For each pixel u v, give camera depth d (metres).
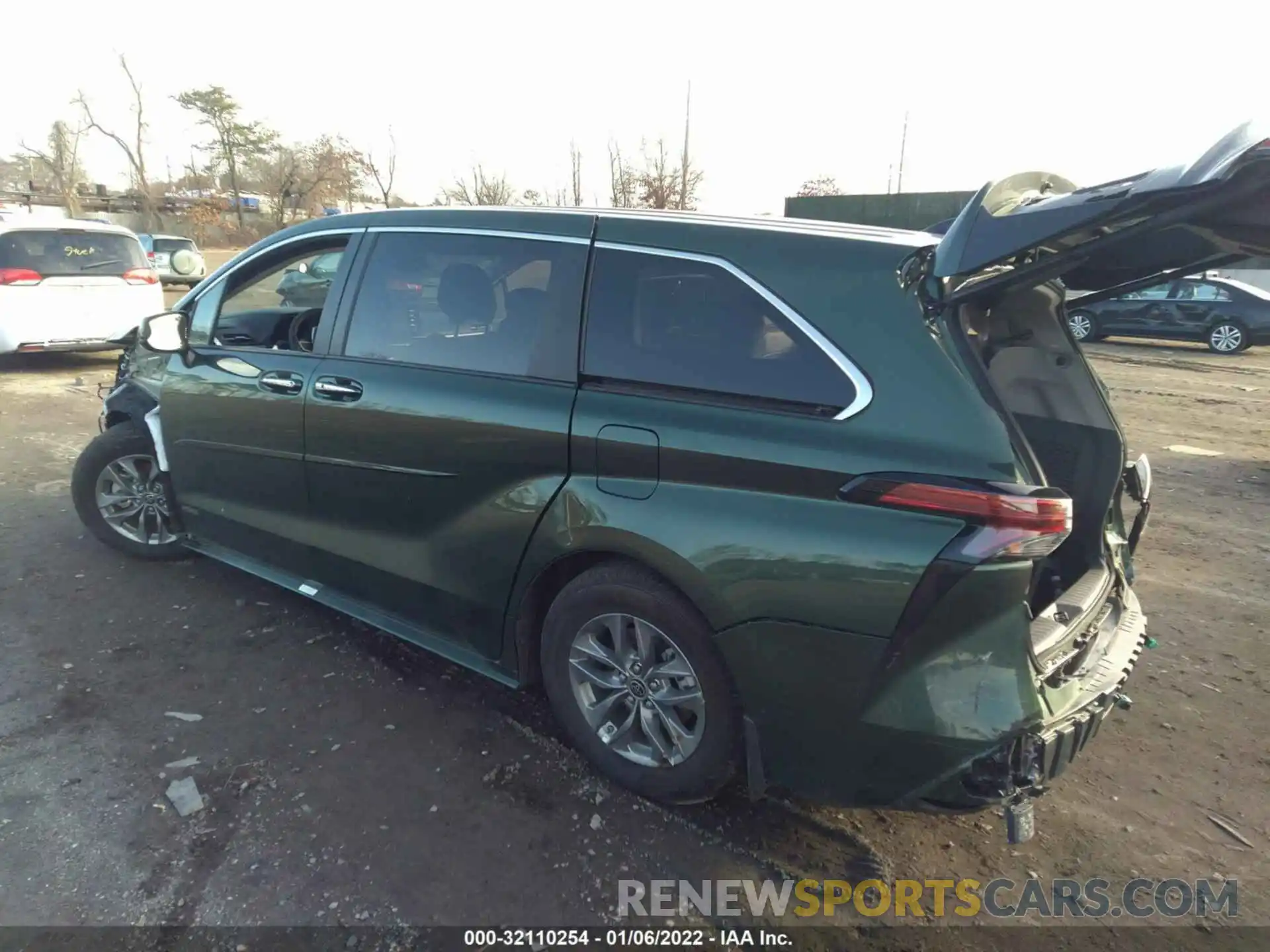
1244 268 2.46
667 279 2.61
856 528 2.16
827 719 2.26
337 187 43.16
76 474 4.45
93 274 10.02
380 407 3.14
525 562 2.82
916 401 2.15
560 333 2.78
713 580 2.34
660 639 2.59
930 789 2.20
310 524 3.56
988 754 2.11
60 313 9.77
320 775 2.86
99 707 3.21
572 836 2.63
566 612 2.78
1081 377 2.99
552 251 2.86
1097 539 2.96
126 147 44.31
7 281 9.41
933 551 2.07
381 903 2.34
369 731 3.12
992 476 2.05
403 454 3.09
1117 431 2.94
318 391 3.36
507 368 2.88
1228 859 2.65
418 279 3.19
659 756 2.70
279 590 4.28
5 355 10.19
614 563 2.66
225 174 49.09
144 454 4.37
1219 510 6.20
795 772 2.38
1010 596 2.08
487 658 3.11
